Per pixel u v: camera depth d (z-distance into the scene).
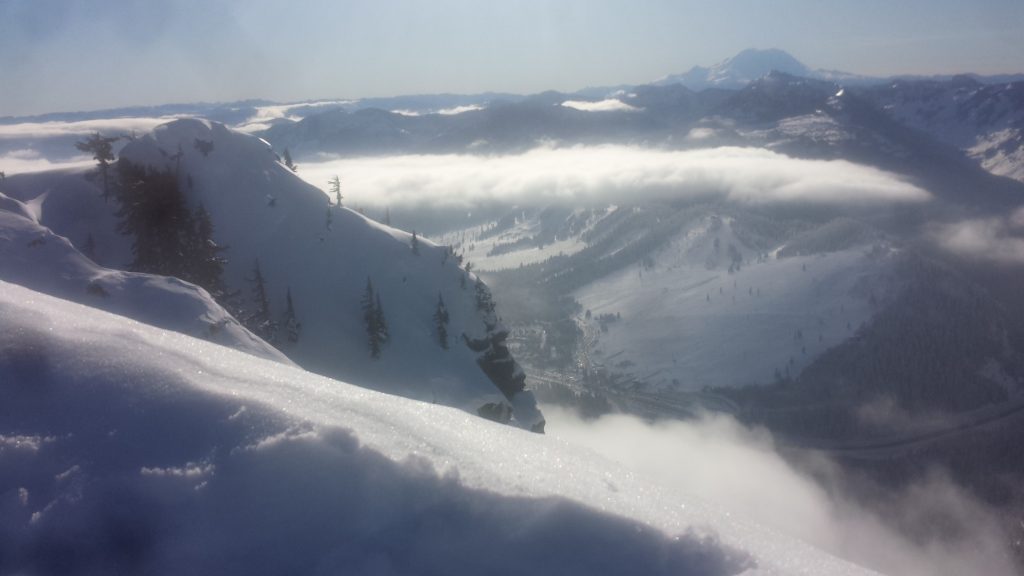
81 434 3.61
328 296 41.00
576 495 3.51
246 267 41.12
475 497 3.44
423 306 42.81
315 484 3.39
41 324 4.35
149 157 42.31
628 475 4.43
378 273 43.44
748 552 3.34
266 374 4.51
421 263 45.59
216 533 3.21
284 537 3.22
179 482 3.37
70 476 3.40
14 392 3.80
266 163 47.25
